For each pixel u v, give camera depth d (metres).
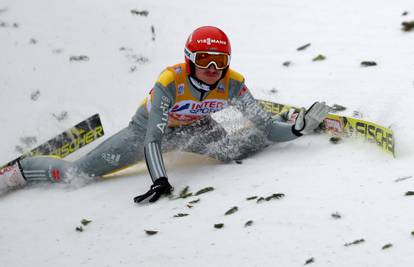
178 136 19.53
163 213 15.71
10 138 23.00
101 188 18.95
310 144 18.28
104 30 29.30
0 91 25.95
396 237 12.12
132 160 19.59
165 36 28.27
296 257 12.29
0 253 15.43
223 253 13.01
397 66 21.38
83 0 32.22
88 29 29.53
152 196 17.12
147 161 17.38
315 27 26.31
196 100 18.30
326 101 20.62
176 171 19.00
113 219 16.14
